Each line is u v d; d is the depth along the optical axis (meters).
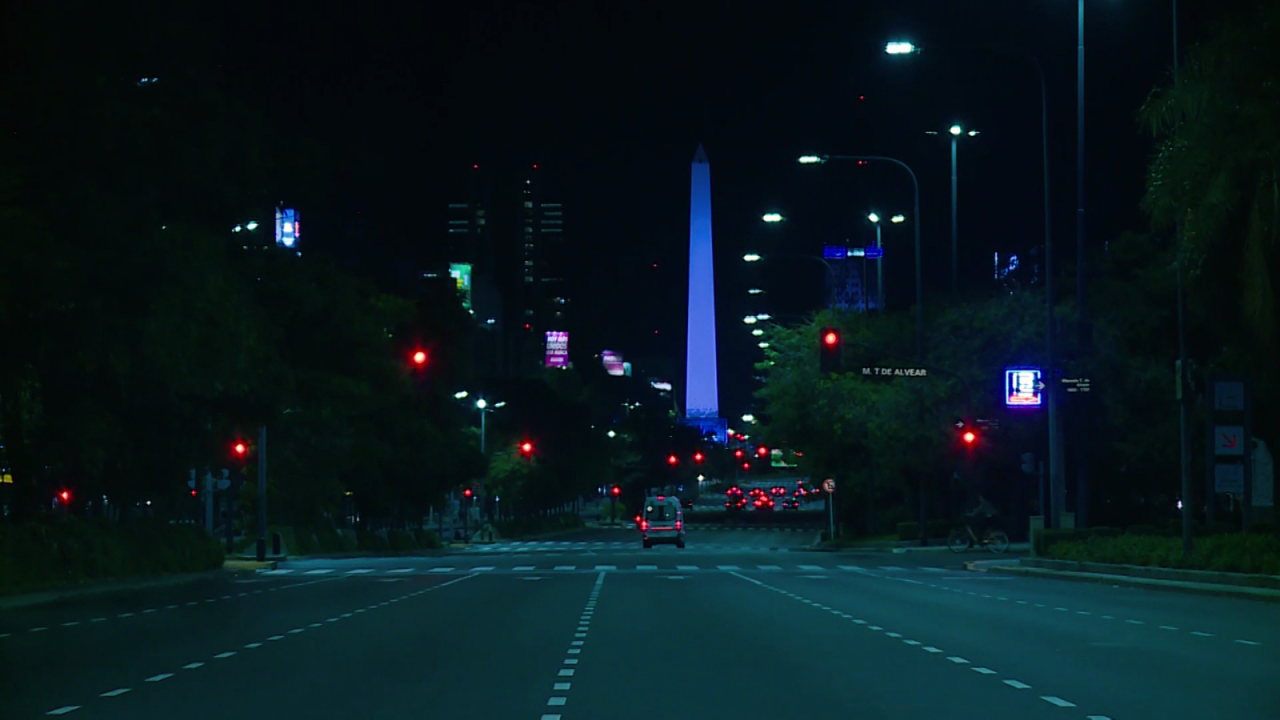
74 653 18.62
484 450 103.75
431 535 89.62
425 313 82.38
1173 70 35.50
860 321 71.62
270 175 37.59
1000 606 26.27
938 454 62.22
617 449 161.62
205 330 34.53
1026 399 47.69
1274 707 13.03
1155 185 31.30
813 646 18.80
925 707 13.09
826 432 70.94
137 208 32.25
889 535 74.50
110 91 30.98
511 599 29.36
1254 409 44.06
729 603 27.47
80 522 37.28
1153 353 58.41
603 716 12.64
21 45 29.75
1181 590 30.89
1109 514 63.66
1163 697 13.70
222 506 88.25
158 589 35.66
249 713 12.91
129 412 39.94
